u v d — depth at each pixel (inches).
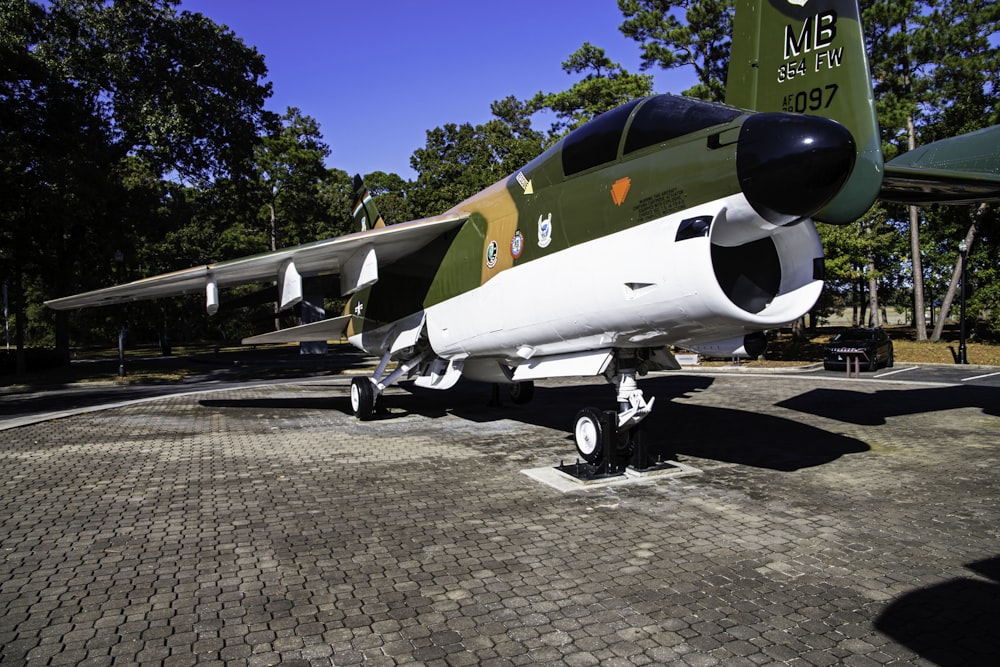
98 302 487.8
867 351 792.9
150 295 478.9
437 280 391.9
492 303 328.5
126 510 238.8
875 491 250.2
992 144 360.2
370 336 510.9
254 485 276.8
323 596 159.6
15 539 205.5
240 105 1136.8
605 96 1063.0
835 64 248.4
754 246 243.1
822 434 372.5
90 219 971.9
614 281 244.2
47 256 1056.2
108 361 1387.8
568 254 271.1
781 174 191.8
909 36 1018.1
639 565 177.2
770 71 281.4
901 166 410.3
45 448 368.5
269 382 840.3
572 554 186.7
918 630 137.6
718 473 282.0
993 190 354.9
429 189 1792.6
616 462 282.8
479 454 338.6
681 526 210.7
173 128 986.7
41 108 909.2
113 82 1000.9
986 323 1385.3
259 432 423.2
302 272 451.8
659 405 504.7
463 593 160.2
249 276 444.5
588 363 292.5
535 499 247.8
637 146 247.9
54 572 177.2
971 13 1041.5
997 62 1035.3
